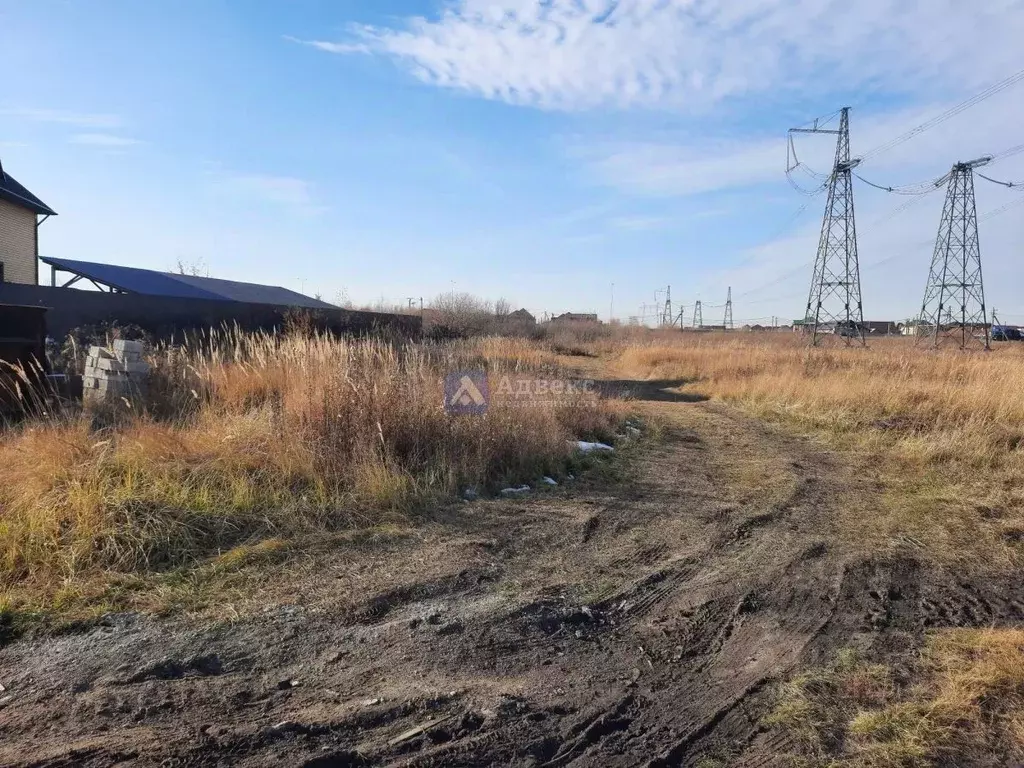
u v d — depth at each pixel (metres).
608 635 4.16
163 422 7.39
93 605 4.15
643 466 8.72
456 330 26.47
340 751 2.87
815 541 5.91
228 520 5.43
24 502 5.00
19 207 20.06
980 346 42.06
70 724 3.02
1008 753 2.96
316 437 6.83
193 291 20.75
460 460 7.27
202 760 2.77
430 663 3.71
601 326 56.50
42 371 8.21
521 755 2.92
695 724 3.19
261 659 3.68
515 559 5.32
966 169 43.56
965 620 4.37
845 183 41.50
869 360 20.45
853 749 2.98
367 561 5.09
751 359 22.81
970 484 7.92
